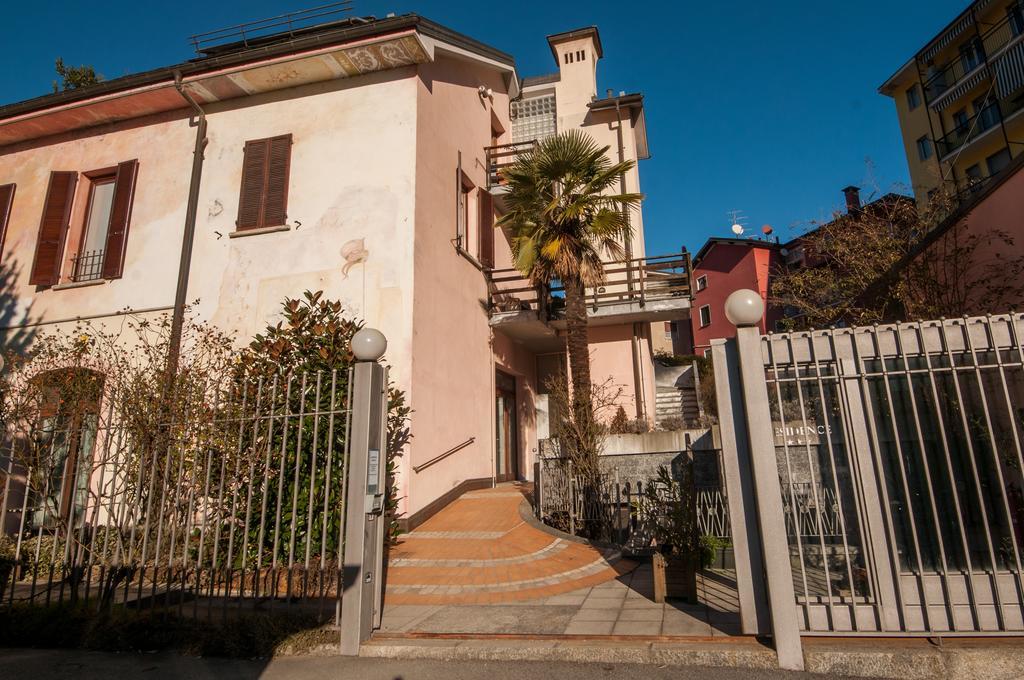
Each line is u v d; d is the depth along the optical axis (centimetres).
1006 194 757
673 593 549
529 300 1521
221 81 1153
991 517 421
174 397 543
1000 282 782
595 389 1261
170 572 500
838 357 438
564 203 1158
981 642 388
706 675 386
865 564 414
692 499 620
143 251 1169
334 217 1094
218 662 452
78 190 1261
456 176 1307
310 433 625
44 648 502
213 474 581
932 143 2294
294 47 1089
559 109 1847
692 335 3309
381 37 1066
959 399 411
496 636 461
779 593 402
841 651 386
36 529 876
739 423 441
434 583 654
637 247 1656
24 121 1244
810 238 1525
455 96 1350
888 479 428
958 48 2184
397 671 415
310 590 586
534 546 786
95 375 632
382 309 1025
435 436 1057
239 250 1120
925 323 432
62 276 1209
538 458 1001
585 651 423
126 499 551
